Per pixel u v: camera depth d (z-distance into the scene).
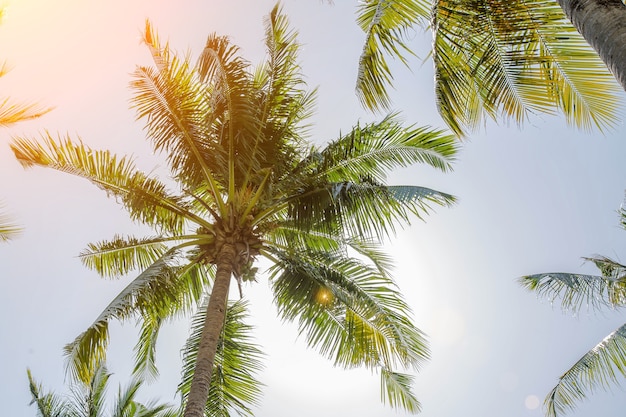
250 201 10.53
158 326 11.72
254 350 11.03
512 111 6.68
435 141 10.32
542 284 13.95
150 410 15.52
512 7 6.06
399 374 11.22
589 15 3.66
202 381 7.93
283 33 10.77
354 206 10.09
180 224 11.19
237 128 10.23
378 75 7.48
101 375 15.27
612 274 14.20
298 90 11.23
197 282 11.81
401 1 7.22
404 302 10.59
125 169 10.65
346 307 10.81
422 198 10.01
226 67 10.34
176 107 10.45
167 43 10.76
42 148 10.34
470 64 6.60
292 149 11.01
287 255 10.91
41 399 14.62
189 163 10.63
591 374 13.09
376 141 10.69
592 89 6.36
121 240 11.45
